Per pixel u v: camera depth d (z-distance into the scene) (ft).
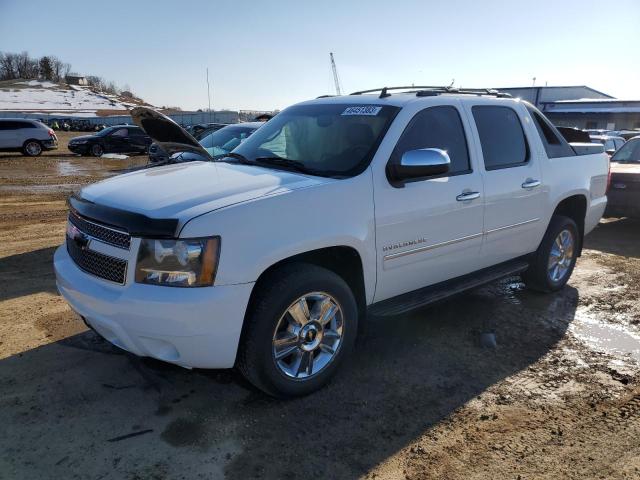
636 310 16.43
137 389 11.18
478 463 9.16
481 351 13.41
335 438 9.75
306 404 10.81
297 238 10.06
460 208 13.12
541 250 16.74
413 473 8.88
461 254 13.64
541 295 17.67
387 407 10.78
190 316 9.11
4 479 8.45
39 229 27.02
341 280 11.05
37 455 9.05
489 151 14.28
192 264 9.13
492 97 15.24
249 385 11.41
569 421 10.42
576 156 17.52
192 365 9.70
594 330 14.89
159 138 16.94
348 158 11.88
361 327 12.15
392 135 12.04
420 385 11.68
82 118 207.00
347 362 12.67
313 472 8.85
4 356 12.46
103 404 10.61
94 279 10.16
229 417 10.28
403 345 13.67
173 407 10.57
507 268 15.48
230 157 13.94
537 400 11.19
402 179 11.77
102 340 13.38
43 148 83.05
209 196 9.98
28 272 18.99
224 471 8.81
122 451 9.22
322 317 10.85
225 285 9.29
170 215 9.31
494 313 15.99
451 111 13.60
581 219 18.28
